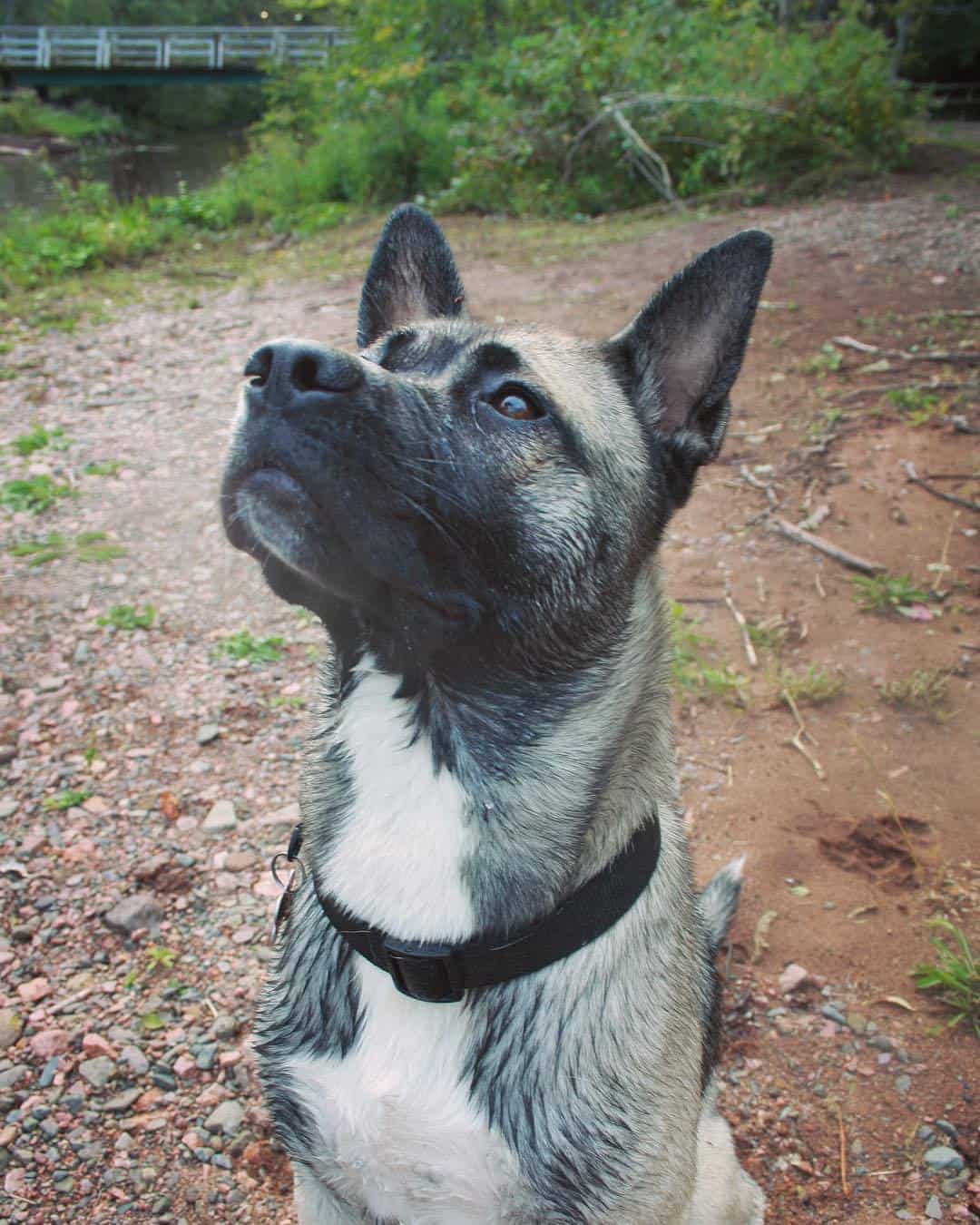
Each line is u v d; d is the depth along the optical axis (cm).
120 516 134
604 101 306
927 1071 69
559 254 249
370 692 51
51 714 98
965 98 658
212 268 270
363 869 49
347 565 46
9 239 275
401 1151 48
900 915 79
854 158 307
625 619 53
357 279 242
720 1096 68
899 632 109
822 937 78
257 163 413
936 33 709
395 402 47
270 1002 53
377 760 50
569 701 50
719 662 106
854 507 128
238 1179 61
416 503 47
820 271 210
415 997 48
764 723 99
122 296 238
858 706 100
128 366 189
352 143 350
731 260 55
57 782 90
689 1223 54
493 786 49
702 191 308
